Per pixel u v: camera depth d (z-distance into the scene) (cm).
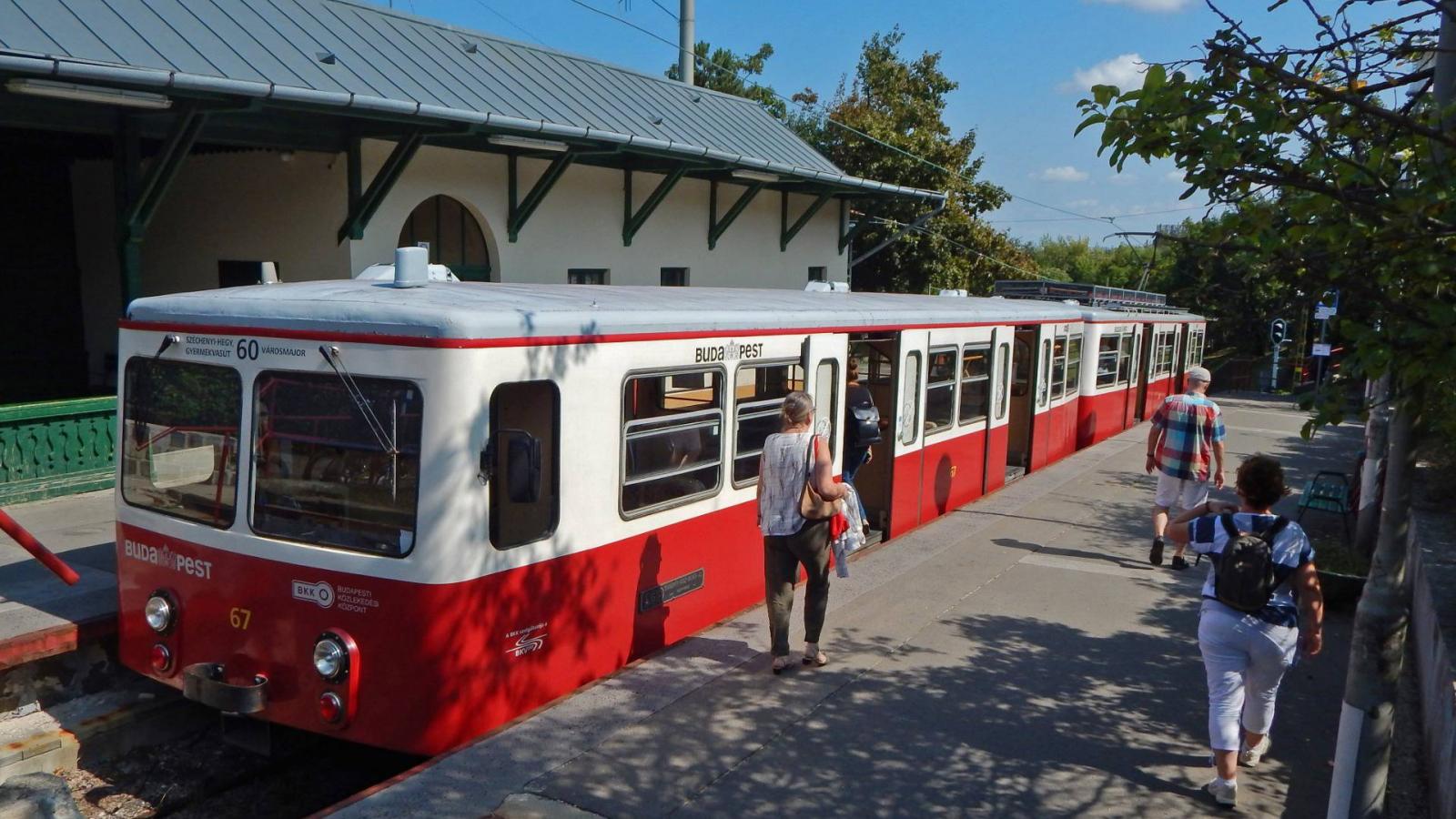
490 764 511
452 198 1345
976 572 904
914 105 3438
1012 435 1460
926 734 574
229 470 557
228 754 663
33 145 1291
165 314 583
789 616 652
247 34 1045
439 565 507
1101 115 383
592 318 586
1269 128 341
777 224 1953
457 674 520
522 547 553
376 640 514
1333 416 347
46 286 1456
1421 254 321
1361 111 350
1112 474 1438
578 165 1488
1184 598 849
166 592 583
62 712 632
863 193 1977
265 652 546
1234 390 3425
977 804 501
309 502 534
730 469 736
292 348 534
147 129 1073
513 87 1320
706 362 687
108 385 1477
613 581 627
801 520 630
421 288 611
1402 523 419
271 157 1239
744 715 586
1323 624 800
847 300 972
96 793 607
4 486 928
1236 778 517
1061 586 870
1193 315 2538
